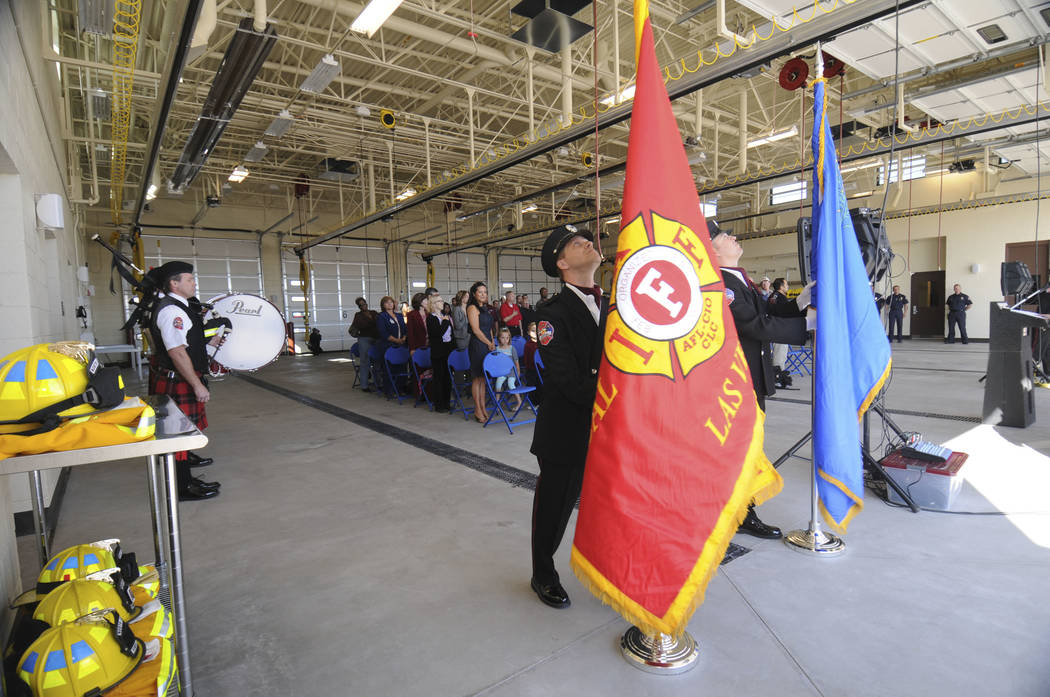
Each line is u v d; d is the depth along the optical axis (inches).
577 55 372.5
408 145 527.5
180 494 138.5
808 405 240.5
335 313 791.1
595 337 73.4
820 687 62.3
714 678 64.6
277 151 568.7
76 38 285.3
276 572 97.0
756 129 520.7
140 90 299.1
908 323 646.5
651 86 60.2
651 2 313.4
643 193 58.8
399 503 132.1
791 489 131.3
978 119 299.4
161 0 262.1
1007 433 178.4
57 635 48.0
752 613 78.1
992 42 271.6
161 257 666.2
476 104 452.1
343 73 421.7
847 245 101.0
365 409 271.1
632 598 57.7
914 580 86.1
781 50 193.3
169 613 62.0
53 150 215.2
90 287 408.8
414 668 68.7
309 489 145.0
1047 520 107.8
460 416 243.1
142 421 50.9
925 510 115.0
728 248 100.7
